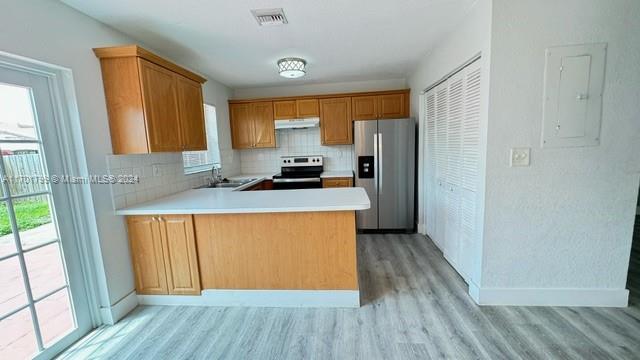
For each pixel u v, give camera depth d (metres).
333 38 2.50
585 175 1.84
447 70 2.52
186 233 2.11
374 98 4.06
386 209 3.83
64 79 1.74
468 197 2.27
